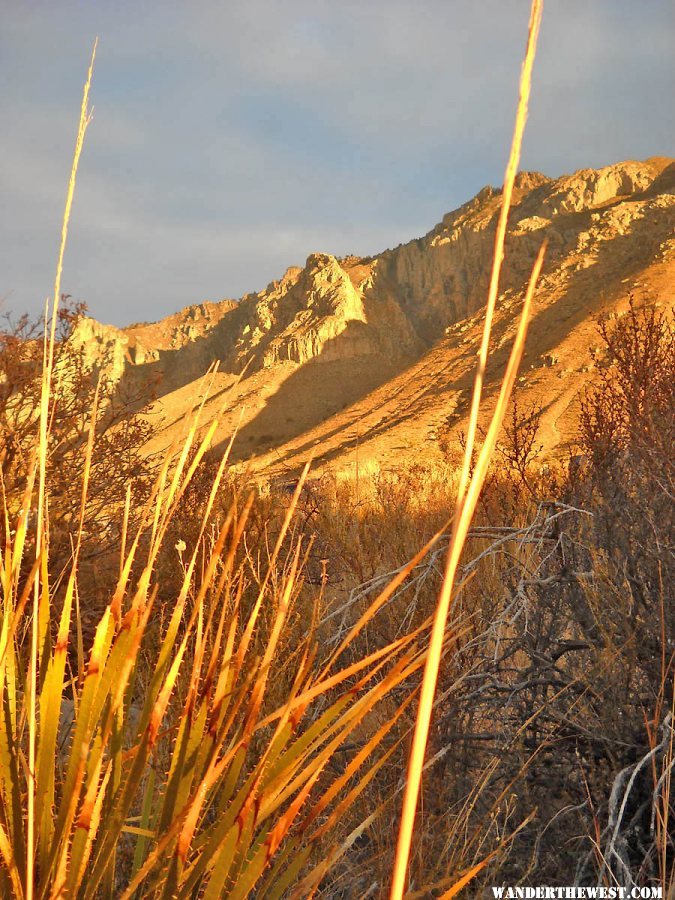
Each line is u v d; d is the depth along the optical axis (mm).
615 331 4031
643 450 2717
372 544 3875
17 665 1145
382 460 57812
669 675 2285
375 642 2887
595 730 2297
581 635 2654
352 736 2609
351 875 1933
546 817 2205
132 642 908
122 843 1570
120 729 982
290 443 98750
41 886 865
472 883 2082
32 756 795
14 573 952
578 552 2793
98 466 4559
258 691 1033
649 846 2053
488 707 2582
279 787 1025
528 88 436
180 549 1185
